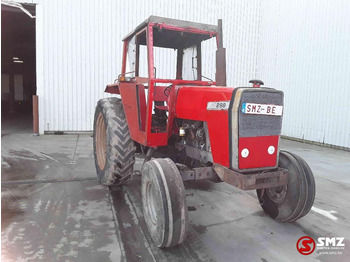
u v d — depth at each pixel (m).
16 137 7.95
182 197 2.31
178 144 3.37
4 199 3.45
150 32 3.08
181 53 3.96
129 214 3.12
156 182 2.34
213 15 9.74
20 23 12.36
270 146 2.58
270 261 2.34
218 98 2.60
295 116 8.96
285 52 9.26
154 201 2.56
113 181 3.72
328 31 7.77
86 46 8.66
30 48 18.06
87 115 8.90
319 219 3.21
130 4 8.89
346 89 7.32
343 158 6.40
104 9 8.68
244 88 2.42
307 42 8.44
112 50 8.90
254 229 2.89
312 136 8.35
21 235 2.61
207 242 2.60
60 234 2.64
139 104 3.29
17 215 3.02
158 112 3.65
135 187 3.99
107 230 2.75
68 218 2.98
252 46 10.42
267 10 10.02
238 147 2.43
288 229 2.92
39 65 8.34
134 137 3.46
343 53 7.37
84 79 8.77
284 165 2.93
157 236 2.39
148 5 9.06
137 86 3.32
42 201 3.43
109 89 4.86
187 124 3.13
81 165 5.10
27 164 5.08
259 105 2.47
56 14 8.29
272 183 2.63
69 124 8.78
